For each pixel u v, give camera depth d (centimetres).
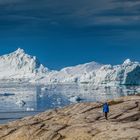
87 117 5325
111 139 3878
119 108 5566
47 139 4506
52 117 5922
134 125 4278
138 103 5766
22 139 4806
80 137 4231
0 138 5091
